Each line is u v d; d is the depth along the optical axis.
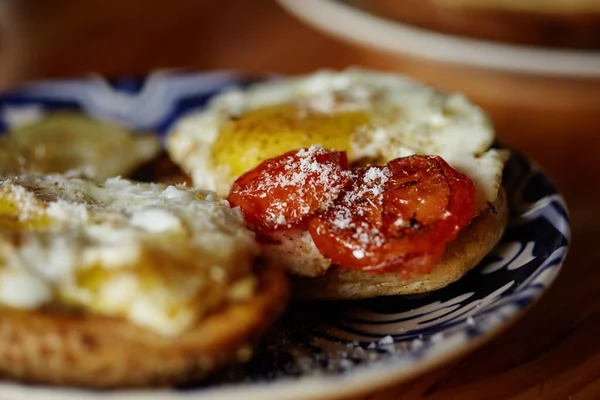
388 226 0.22
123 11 0.47
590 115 0.35
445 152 0.25
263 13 0.46
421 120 0.26
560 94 0.36
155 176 0.29
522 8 0.37
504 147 0.28
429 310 0.23
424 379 0.22
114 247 0.20
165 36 0.43
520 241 0.24
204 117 0.29
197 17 0.46
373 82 0.30
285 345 0.22
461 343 0.20
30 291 0.19
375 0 0.42
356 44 0.41
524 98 0.36
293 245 0.23
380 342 0.22
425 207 0.22
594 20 0.37
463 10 0.38
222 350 0.20
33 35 0.44
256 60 0.40
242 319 0.20
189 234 0.20
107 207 0.22
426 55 0.37
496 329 0.21
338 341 0.22
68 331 0.19
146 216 0.21
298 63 0.40
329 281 0.23
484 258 0.24
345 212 0.23
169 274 0.19
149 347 0.19
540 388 0.22
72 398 0.19
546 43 0.38
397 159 0.24
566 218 0.25
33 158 0.29
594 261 0.26
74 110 0.32
